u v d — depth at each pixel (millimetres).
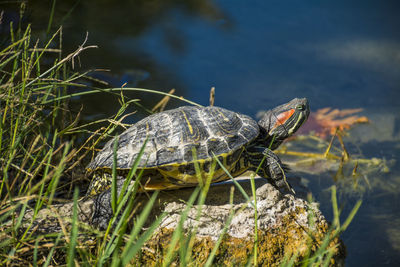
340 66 8016
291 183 4254
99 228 2975
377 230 3943
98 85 5855
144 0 9367
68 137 4340
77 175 3906
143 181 3174
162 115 3434
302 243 3096
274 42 8625
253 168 3520
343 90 7176
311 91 7000
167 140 3189
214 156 2904
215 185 3635
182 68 7082
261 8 10320
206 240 3053
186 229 3086
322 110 6684
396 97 7059
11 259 2574
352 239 3818
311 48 8555
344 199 4508
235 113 3600
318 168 5262
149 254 2945
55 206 3303
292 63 7973
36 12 7359
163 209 3291
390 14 10539
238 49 8227
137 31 8008
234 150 3195
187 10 9531
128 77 6348
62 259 2842
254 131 3426
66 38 6910
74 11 7988
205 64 7379
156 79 6543
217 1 10359
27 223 3010
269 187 3465
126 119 5277
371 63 8102
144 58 7039
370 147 5816
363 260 3516
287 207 3371
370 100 6957
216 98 6441
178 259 2939
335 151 5766
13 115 3193
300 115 3992
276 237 3146
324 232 3254
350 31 9594
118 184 3154
